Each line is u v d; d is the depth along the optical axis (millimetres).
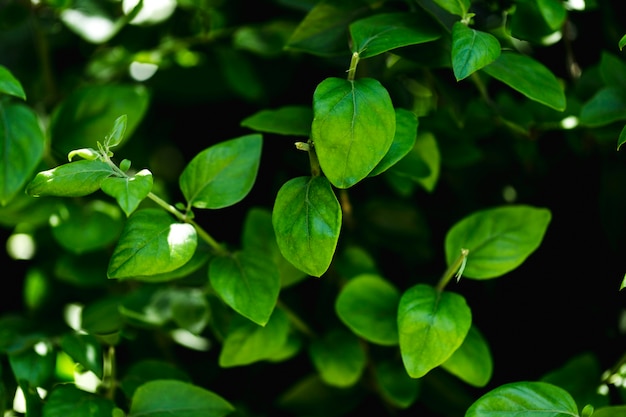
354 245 801
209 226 841
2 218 777
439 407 779
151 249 653
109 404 707
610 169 783
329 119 641
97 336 735
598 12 788
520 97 802
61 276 801
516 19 717
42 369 730
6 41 868
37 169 764
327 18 725
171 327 772
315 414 791
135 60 835
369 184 829
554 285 822
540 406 654
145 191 634
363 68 765
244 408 803
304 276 747
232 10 838
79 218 782
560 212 818
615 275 807
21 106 723
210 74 859
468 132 773
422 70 763
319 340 771
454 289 821
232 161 687
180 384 703
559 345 823
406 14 701
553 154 804
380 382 745
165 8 825
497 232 711
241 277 689
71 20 797
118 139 649
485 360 710
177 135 891
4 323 777
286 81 851
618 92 719
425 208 836
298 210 651
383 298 728
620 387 725
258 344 725
